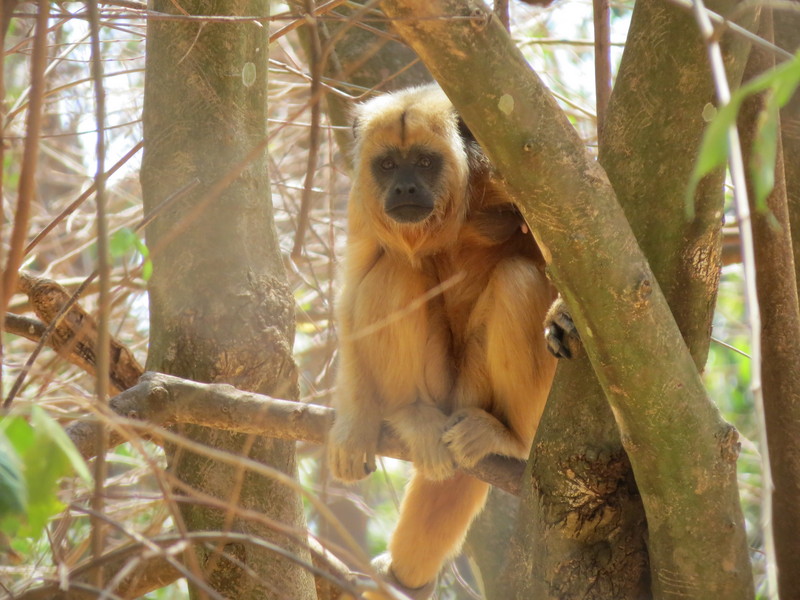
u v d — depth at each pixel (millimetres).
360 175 10102
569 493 6699
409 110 9961
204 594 4770
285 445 8625
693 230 6359
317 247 16906
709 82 6141
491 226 9820
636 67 6453
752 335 3643
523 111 5273
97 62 4703
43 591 4742
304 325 16031
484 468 8992
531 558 6863
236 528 8227
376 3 5422
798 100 7770
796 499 7512
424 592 10391
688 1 5473
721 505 6039
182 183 8523
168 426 8453
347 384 9539
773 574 3703
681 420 5855
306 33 12258
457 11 4973
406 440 9273
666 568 6215
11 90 14414
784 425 7453
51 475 4051
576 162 5469
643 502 6289
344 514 15977
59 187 20016
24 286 8891
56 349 8883
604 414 6629
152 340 8594
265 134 9031
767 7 6473
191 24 8602
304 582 8484
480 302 9727
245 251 8547
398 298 9594
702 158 3125
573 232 5559
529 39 14391
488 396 9750
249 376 8312
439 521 10117
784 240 7039
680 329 6492
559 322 6855
